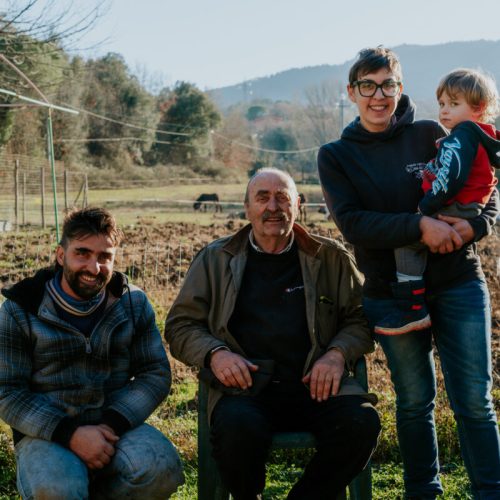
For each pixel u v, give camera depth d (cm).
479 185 337
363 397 351
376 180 359
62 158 4928
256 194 364
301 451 472
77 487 300
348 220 353
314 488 334
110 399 339
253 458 325
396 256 346
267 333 364
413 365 354
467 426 343
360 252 366
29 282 330
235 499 333
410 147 364
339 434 333
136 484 314
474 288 344
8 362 322
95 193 4409
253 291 370
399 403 362
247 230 379
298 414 360
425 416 359
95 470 321
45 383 327
